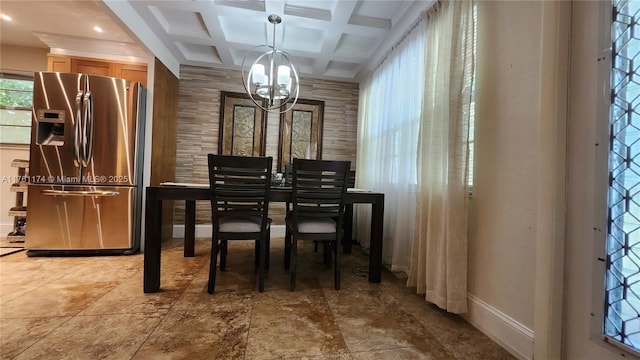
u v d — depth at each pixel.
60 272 2.21
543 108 1.17
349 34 2.97
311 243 3.58
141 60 3.22
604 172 1.01
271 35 2.97
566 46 1.12
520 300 1.31
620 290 0.97
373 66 3.41
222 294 1.89
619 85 0.98
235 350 1.27
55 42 3.02
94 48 3.10
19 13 2.58
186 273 2.27
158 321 1.50
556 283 1.12
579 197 1.08
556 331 1.12
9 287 1.90
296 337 1.39
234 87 3.82
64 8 2.50
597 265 1.02
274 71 2.56
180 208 3.69
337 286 2.05
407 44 2.49
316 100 4.02
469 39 1.65
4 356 1.18
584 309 1.06
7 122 3.30
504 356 1.31
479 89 1.61
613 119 0.99
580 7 1.10
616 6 1.00
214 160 1.87
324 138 4.05
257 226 1.98
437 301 1.69
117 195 2.72
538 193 1.19
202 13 2.55
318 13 2.54
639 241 0.93
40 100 2.55
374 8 2.49
